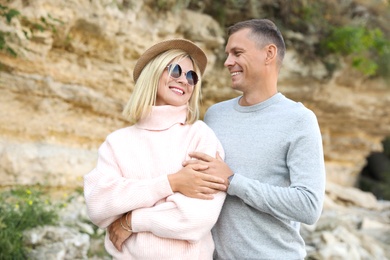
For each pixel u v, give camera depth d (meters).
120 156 1.88
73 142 5.11
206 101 6.73
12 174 4.35
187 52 2.03
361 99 8.92
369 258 5.31
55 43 4.66
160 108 1.92
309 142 1.86
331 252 5.09
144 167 1.85
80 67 4.95
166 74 1.94
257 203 1.81
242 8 6.24
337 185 9.40
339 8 8.05
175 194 1.75
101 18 4.71
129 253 1.82
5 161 4.32
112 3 4.75
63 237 3.89
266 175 1.93
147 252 1.74
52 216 4.10
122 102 5.44
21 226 3.78
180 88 1.96
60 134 4.97
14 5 4.12
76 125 5.09
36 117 4.71
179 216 1.71
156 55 2.00
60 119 4.93
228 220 1.96
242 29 2.08
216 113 2.24
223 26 6.15
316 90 7.91
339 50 7.65
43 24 4.36
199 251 1.80
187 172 1.77
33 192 4.26
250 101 2.10
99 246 4.07
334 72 7.75
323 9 7.81
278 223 1.92
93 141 5.33
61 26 4.50
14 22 4.12
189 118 2.02
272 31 2.07
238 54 2.09
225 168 1.87
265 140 1.95
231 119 2.13
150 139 1.89
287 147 1.92
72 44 4.75
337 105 8.66
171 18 5.38
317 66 7.54
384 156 13.95
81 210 4.52
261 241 1.90
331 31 7.66
